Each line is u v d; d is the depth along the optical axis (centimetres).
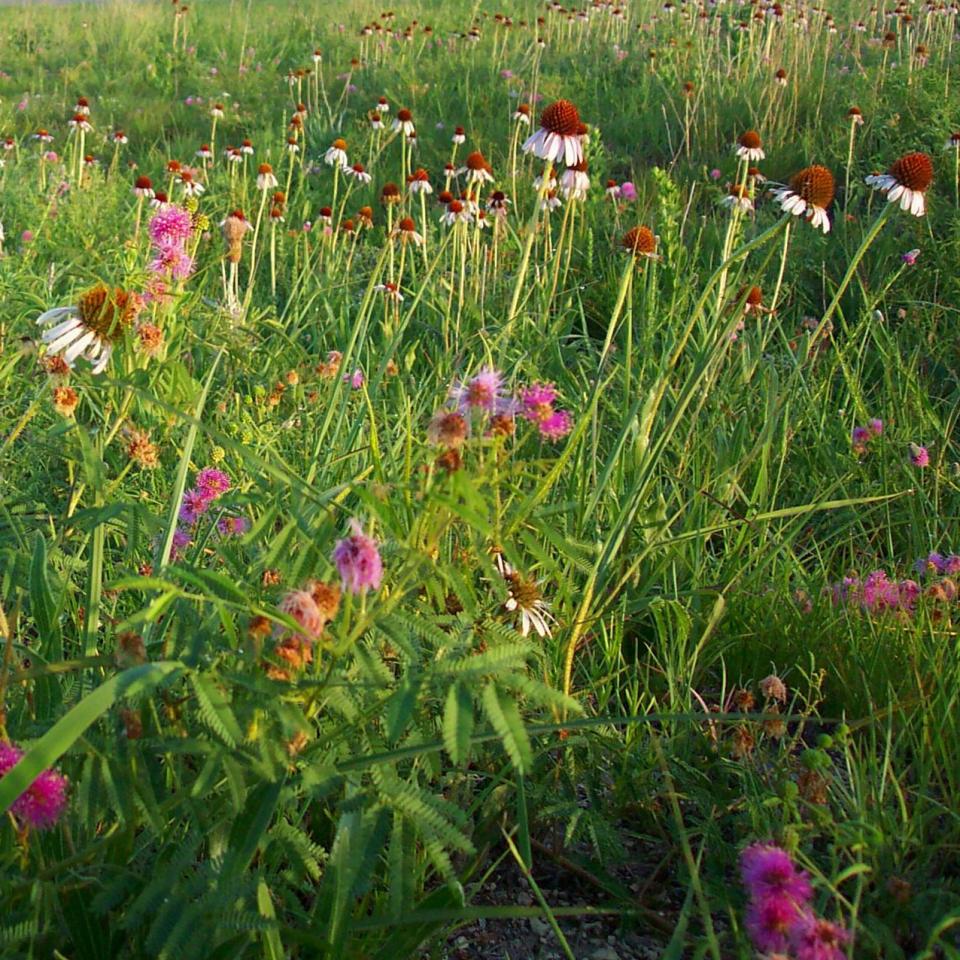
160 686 170
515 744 148
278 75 1381
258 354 406
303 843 182
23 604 258
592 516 295
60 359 230
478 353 415
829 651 302
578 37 1366
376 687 166
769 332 399
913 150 764
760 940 166
